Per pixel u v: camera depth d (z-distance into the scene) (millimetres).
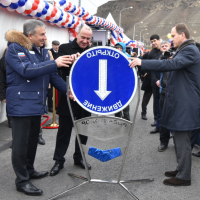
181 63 2322
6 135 4273
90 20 10539
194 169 3035
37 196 2385
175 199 2357
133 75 2105
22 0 4453
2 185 2588
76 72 2111
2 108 5023
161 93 3838
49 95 5988
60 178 2746
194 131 3207
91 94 2137
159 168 3057
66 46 2773
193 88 2463
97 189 2520
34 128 2533
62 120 2812
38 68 2139
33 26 2270
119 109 2148
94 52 2088
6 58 2227
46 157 3340
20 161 2369
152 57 4629
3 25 4668
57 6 7086
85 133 2254
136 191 2490
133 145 3896
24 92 2260
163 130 3611
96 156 2320
